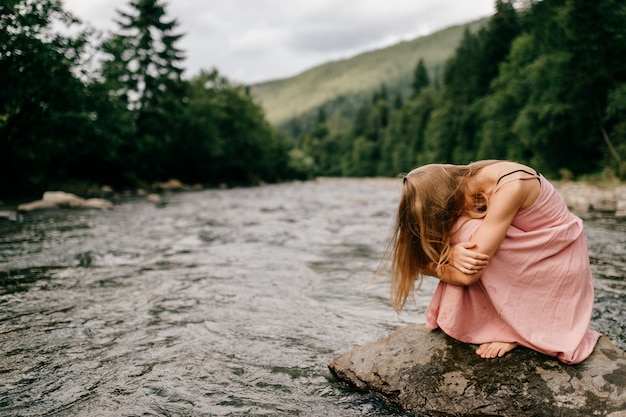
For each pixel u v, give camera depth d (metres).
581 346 2.34
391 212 13.52
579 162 28.14
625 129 23.25
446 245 2.52
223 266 5.93
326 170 115.69
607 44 23.97
